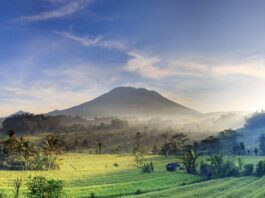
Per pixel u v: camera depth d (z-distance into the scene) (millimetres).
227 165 160250
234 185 130625
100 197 112438
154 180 148625
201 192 116875
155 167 197750
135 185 134750
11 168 186875
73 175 166500
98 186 131250
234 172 158250
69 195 109188
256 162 184875
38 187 75062
